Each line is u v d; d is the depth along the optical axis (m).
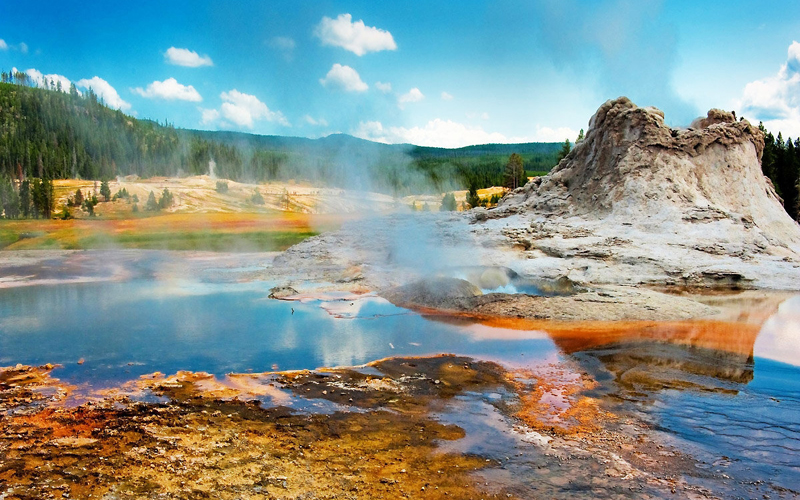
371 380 15.36
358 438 11.68
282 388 14.66
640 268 31.02
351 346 18.95
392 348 18.78
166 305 25.83
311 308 25.11
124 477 9.95
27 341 19.27
